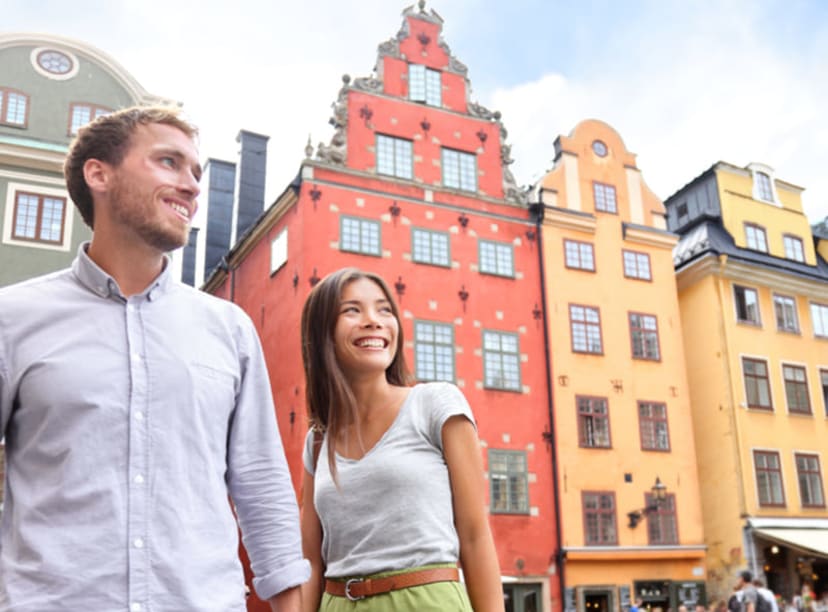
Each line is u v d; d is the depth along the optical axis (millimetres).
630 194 22625
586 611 19141
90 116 18172
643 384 20906
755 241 24375
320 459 2691
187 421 2018
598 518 19203
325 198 18391
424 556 2363
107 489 1854
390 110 19953
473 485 2477
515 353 19469
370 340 2686
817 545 19875
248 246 21516
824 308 24594
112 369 1964
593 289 21078
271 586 2143
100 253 2174
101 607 1764
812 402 23141
